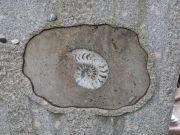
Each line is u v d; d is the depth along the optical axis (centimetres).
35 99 102
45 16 94
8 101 103
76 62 99
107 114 103
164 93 101
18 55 98
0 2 93
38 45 97
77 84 101
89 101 102
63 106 103
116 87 101
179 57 98
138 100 101
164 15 93
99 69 100
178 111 132
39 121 105
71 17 94
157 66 98
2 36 96
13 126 106
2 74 100
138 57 98
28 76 100
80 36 96
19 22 95
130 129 105
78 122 104
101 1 93
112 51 98
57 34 96
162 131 105
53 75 100
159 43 96
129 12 94
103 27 95
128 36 96
